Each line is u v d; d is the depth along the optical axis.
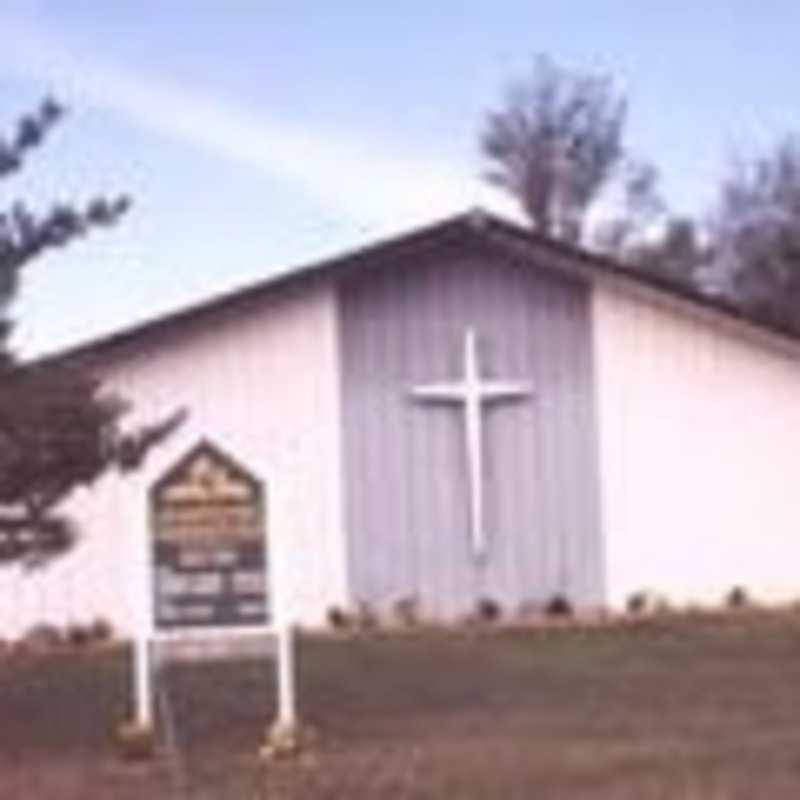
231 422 38.72
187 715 26.50
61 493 25.72
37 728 26.23
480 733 24.27
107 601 37.84
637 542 39.25
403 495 38.94
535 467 39.19
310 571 38.75
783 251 65.81
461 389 39.00
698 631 35.69
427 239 38.69
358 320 39.03
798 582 39.34
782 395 39.44
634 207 70.75
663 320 39.41
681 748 21.94
